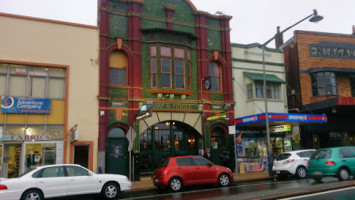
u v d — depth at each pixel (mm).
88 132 17141
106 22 18531
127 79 18750
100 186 11727
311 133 23406
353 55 25797
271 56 23594
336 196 9305
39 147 16141
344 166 13031
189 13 21188
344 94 24797
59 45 17281
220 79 21609
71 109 16984
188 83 19953
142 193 13469
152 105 17297
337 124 24109
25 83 16453
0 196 9938
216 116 18844
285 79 23625
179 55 19922
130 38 18906
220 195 11461
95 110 17516
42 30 17031
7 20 16375
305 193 9859
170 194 12555
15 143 15680
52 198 10930
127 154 17891
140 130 18359
